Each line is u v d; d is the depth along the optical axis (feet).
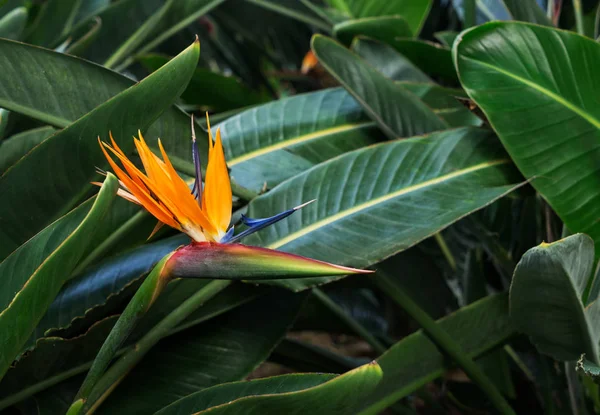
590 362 5.33
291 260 4.50
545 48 5.71
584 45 5.68
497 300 5.99
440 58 7.64
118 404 5.43
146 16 8.32
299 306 5.78
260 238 5.58
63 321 5.49
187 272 4.56
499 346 6.02
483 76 5.69
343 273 4.48
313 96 6.88
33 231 5.28
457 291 9.04
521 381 7.50
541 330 5.53
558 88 5.68
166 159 4.50
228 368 5.59
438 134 5.91
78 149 5.11
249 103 9.44
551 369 6.68
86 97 5.30
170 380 5.52
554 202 5.63
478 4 8.83
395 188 5.69
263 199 5.69
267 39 12.96
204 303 5.49
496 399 5.94
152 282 4.55
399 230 5.51
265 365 9.66
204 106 9.95
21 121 7.02
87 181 5.23
